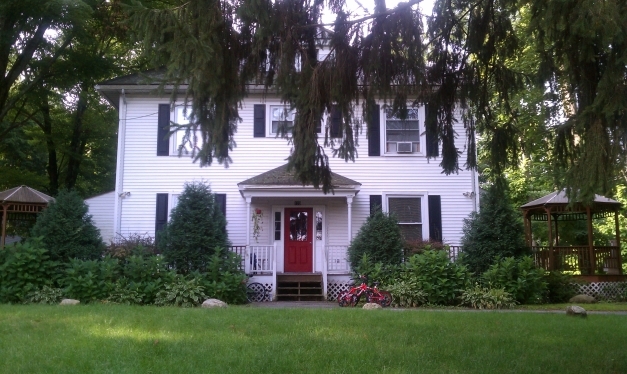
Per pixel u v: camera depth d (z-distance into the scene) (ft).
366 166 60.44
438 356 21.35
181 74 19.83
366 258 52.21
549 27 18.21
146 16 19.36
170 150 60.03
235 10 21.29
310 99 22.97
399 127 60.95
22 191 57.93
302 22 22.88
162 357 20.39
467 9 26.11
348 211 56.75
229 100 22.38
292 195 56.29
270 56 23.02
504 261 50.88
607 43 16.99
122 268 48.85
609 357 21.94
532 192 84.58
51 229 49.75
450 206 60.13
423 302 47.78
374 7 23.52
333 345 22.91
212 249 52.85
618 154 17.29
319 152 24.04
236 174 60.03
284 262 59.47
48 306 37.86
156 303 45.80
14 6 51.44
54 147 82.23
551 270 55.67
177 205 54.29
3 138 76.18
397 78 25.17
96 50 66.39
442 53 26.53
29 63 59.16
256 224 59.47
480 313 36.58
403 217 60.13
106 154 93.40
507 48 26.20
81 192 98.89
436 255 49.78
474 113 27.35
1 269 45.55
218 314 32.60
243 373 18.35
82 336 24.12
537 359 21.31
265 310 35.70
